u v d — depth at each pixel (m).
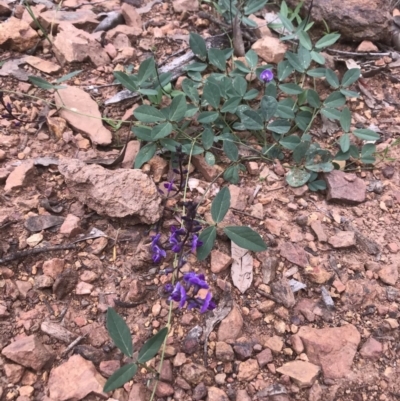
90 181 0.28
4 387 0.23
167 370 0.24
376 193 0.32
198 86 0.35
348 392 0.24
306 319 0.26
